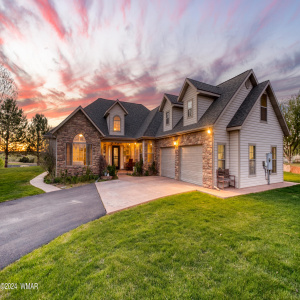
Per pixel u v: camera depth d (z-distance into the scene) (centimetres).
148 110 1944
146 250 329
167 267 282
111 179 1226
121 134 1496
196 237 379
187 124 1088
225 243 353
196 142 983
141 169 1405
